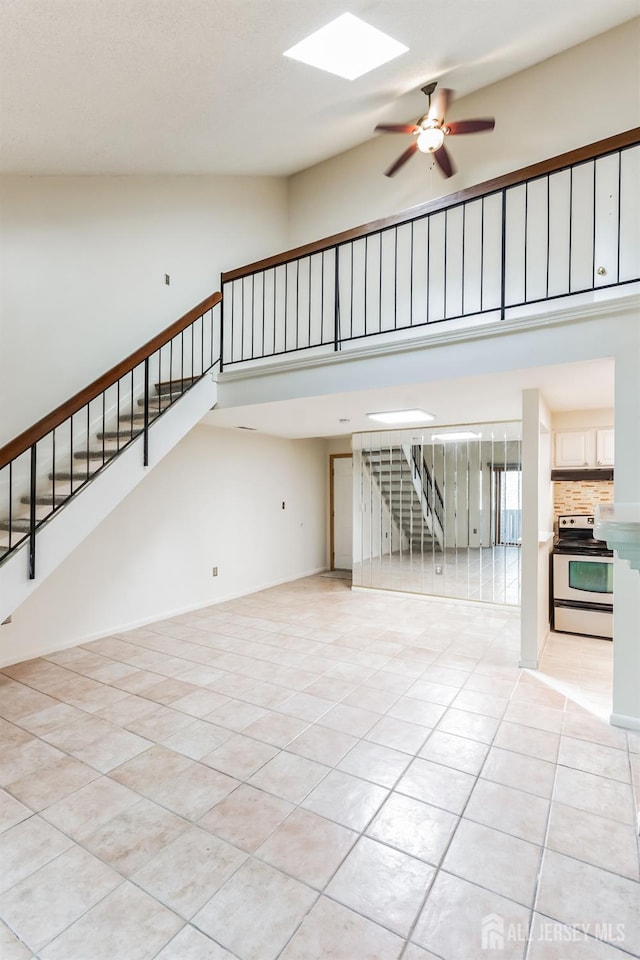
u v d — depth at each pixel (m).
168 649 4.11
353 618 5.07
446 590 5.89
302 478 7.28
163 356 4.98
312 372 3.95
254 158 5.34
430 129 4.20
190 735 2.71
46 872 1.76
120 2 2.24
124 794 2.20
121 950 1.46
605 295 4.47
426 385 3.52
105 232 4.46
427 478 6.02
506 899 1.63
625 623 2.80
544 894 1.66
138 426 4.28
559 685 3.38
